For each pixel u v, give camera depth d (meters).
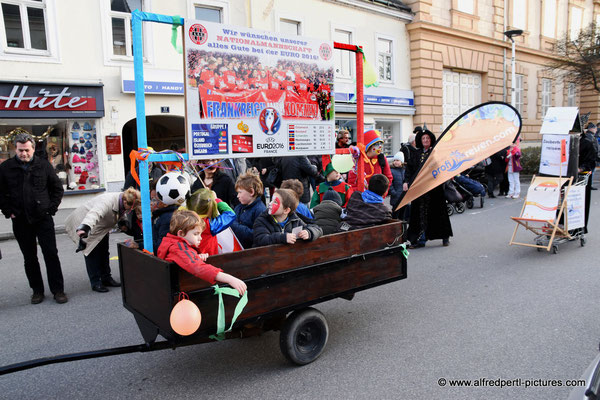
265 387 3.26
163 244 2.93
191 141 3.36
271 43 3.76
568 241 7.47
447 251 7.14
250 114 3.68
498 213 10.56
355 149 4.57
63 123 11.67
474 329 4.17
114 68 12.02
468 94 21.30
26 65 10.93
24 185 4.88
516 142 12.77
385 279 4.00
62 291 5.20
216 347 3.96
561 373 3.35
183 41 3.28
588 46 23.06
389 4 17.42
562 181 6.69
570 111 6.83
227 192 5.36
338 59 16.31
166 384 3.35
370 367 3.52
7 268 6.67
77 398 3.19
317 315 3.57
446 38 19.33
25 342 4.14
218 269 2.84
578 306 4.65
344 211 5.09
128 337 4.23
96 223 5.09
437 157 5.76
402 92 18.17
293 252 3.35
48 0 11.05
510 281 5.54
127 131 15.34
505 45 22.05
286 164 6.79
